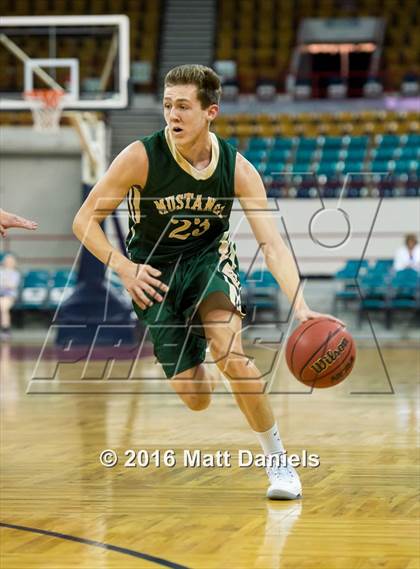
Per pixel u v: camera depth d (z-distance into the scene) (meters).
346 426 6.74
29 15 22.91
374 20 23.59
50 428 6.62
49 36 14.01
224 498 4.39
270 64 22.44
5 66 21.16
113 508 4.19
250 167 4.40
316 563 3.29
